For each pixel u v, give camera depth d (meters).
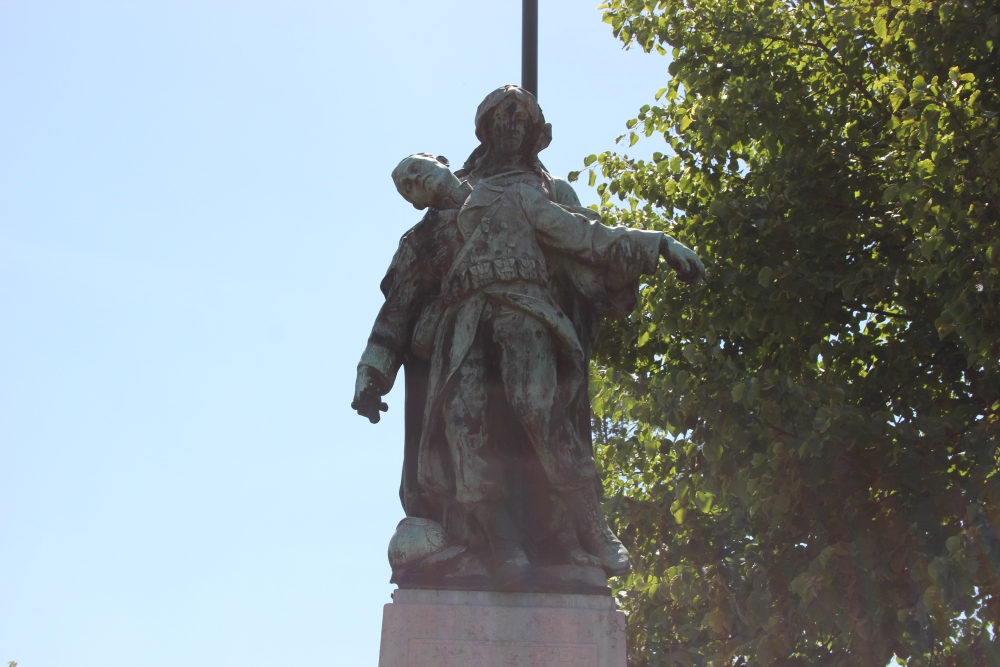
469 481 5.62
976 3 10.94
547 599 5.40
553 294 5.99
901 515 10.31
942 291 11.16
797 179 12.01
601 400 12.85
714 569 11.07
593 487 5.80
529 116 6.31
